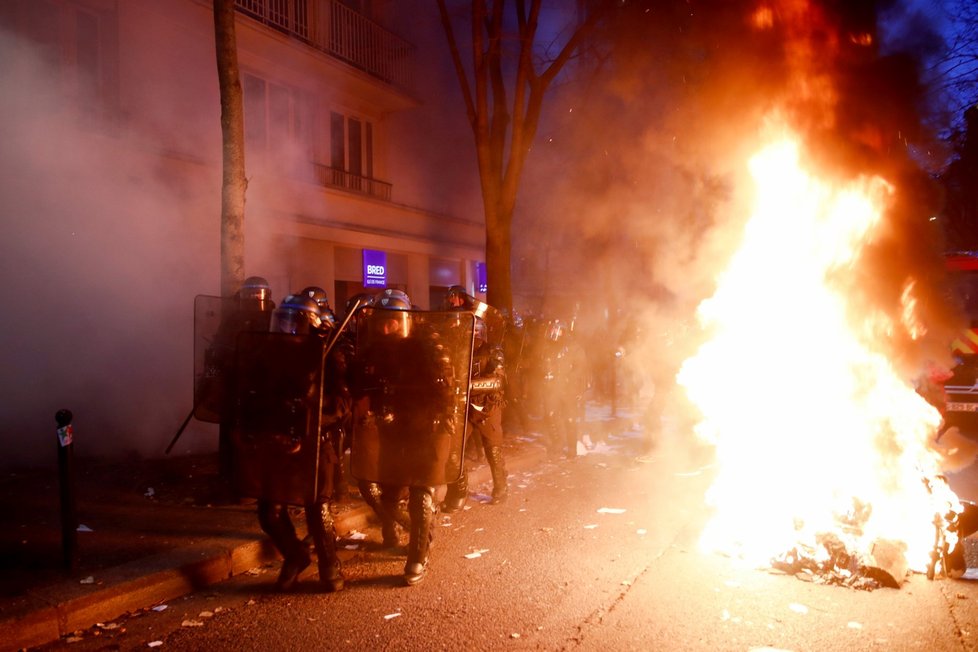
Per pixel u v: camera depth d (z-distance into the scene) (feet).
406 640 12.84
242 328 20.70
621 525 19.94
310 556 16.05
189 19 38.37
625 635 12.89
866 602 14.19
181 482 22.84
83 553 16.10
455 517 21.03
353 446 15.93
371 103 55.01
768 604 14.16
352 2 53.47
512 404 33.22
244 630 13.34
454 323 16.05
